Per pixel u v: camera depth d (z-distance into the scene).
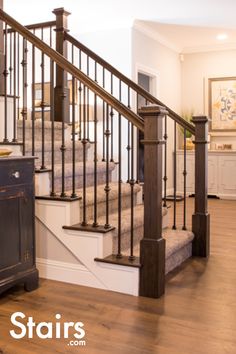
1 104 3.29
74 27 6.26
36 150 3.57
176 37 6.93
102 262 2.83
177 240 3.35
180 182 7.55
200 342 2.12
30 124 3.83
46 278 3.06
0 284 2.57
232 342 2.13
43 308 2.53
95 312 2.47
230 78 7.50
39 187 3.07
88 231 2.87
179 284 2.96
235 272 3.24
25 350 2.04
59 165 3.64
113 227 2.95
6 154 2.79
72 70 2.98
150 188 2.68
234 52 7.45
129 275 2.75
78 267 2.94
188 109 7.88
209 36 6.88
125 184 3.96
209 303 2.62
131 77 6.01
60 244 3.00
